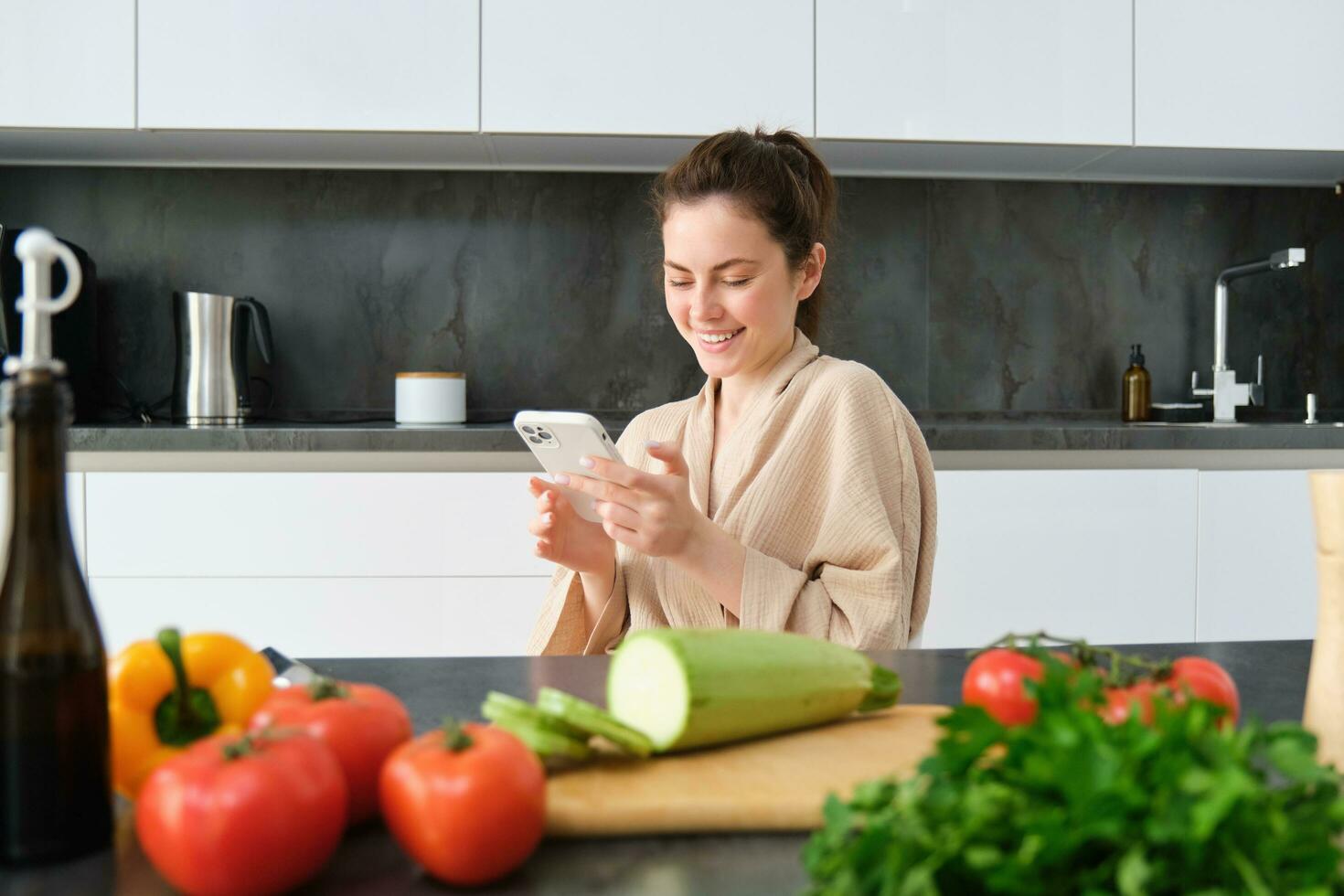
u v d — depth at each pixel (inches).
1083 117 94.3
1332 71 95.8
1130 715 15.5
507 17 90.7
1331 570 22.4
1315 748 15.6
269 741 18.1
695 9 91.4
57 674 18.6
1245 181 109.3
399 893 18.0
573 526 44.0
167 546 81.9
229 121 89.7
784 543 45.4
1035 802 14.6
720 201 45.2
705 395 50.8
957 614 85.7
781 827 20.4
